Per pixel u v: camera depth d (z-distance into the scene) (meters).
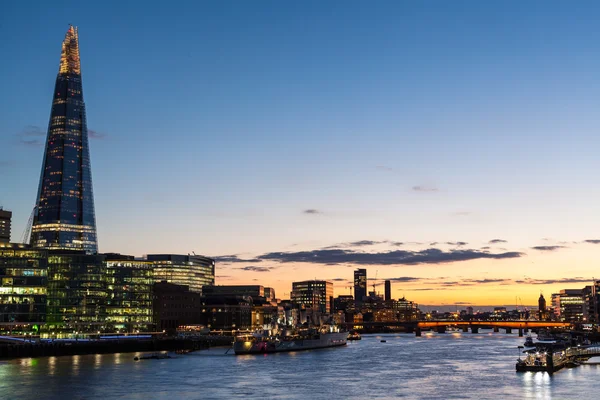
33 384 196.00
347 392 185.00
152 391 184.38
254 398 174.25
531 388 187.38
